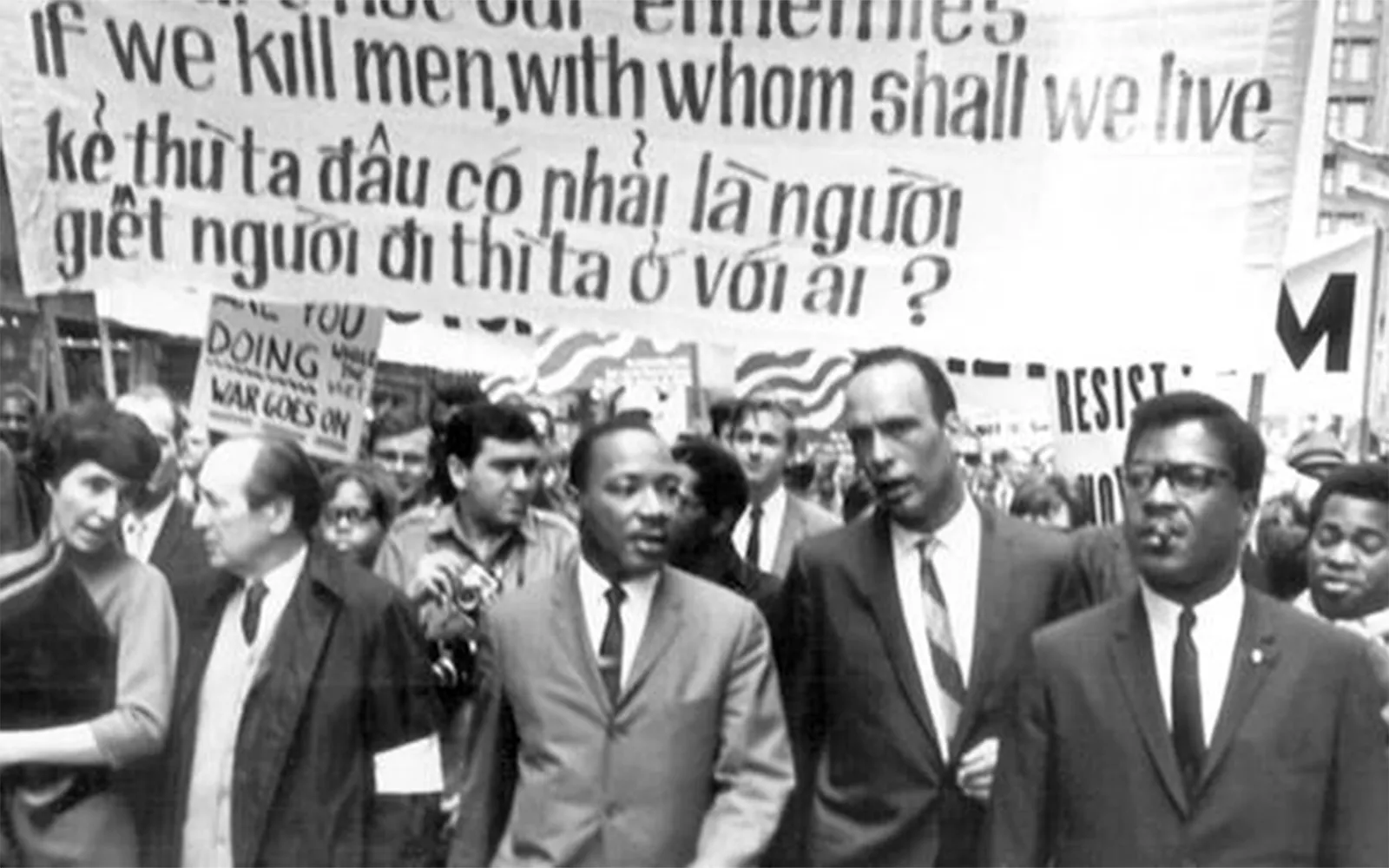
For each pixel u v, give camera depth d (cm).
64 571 706
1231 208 719
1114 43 718
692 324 737
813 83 727
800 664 713
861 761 702
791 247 731
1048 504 1055
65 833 703
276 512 704
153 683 705
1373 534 775
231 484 702
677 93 731
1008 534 706
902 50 722
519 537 862
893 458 695
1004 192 724
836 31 723
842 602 704
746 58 729
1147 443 605
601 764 675
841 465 1511
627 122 734
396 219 744
